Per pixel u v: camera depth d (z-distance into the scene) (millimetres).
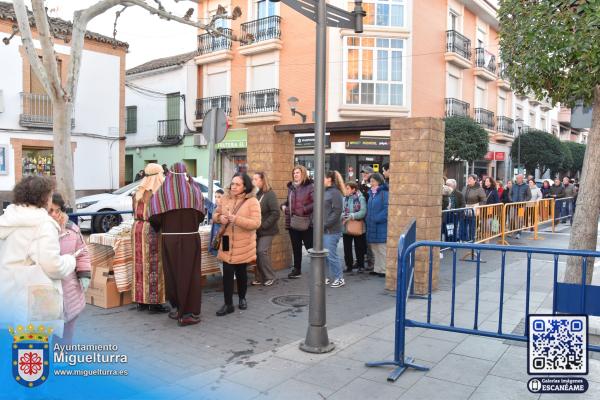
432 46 23062
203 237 6832
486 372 4250
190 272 5484
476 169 27703
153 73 26250
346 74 20984
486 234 10898
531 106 36188
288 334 5258
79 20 10781
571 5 4465
